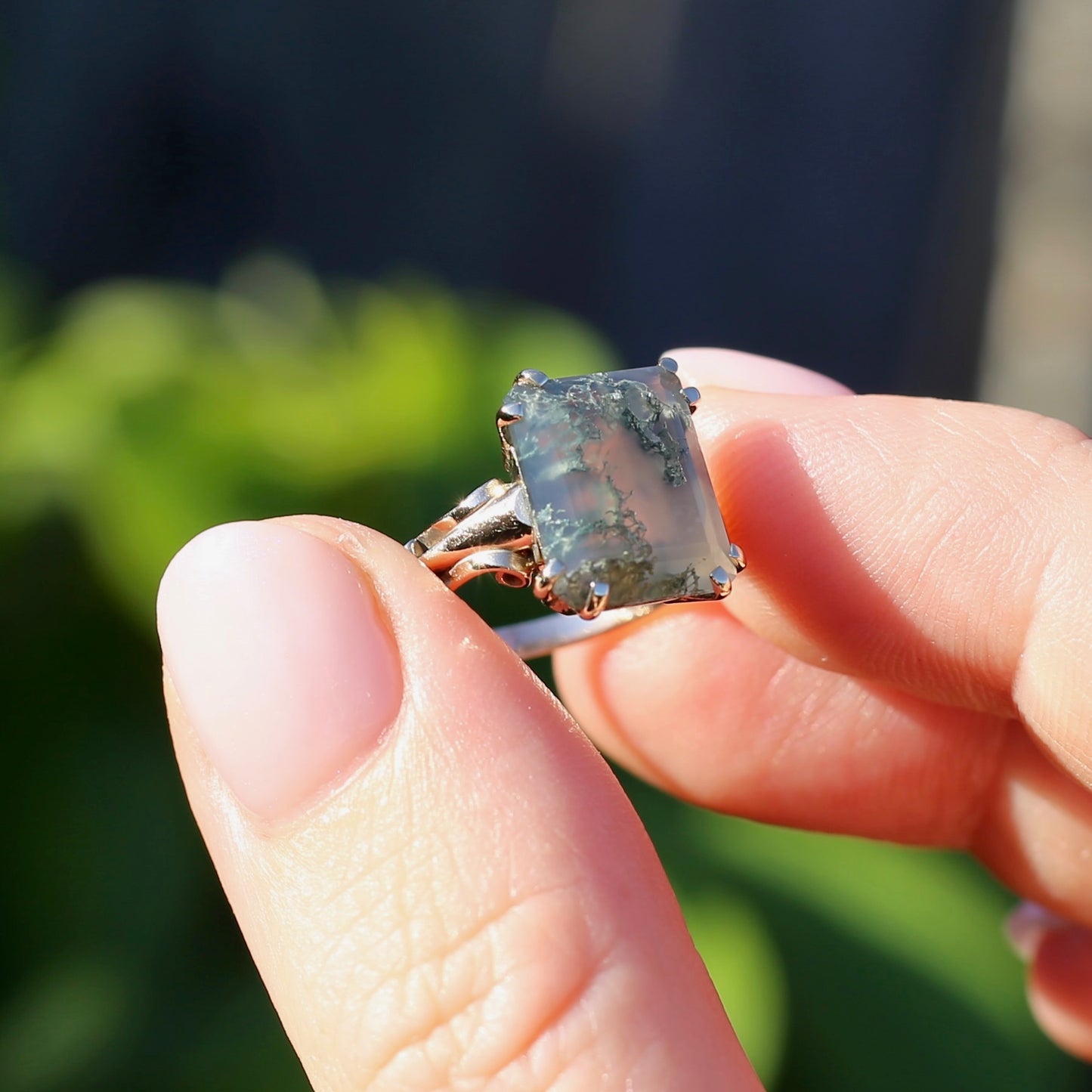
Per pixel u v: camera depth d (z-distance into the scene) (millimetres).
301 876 89
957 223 303
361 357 164
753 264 307
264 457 144
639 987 85
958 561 101
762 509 106
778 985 129
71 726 141
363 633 89
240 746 89
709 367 121
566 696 129
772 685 121
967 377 292
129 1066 127
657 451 98
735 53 312
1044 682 99
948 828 123
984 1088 132
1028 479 101
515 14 305
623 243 307
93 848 136
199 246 281
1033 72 296
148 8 274
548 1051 84
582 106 310
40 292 257
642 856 88
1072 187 290
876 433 105
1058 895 120
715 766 124
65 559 143
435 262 298
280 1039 129
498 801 87
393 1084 86
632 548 96
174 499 140
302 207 291
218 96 281
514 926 85
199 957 135
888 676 109
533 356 168
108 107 273
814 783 123
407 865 87
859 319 304
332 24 291
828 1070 132
